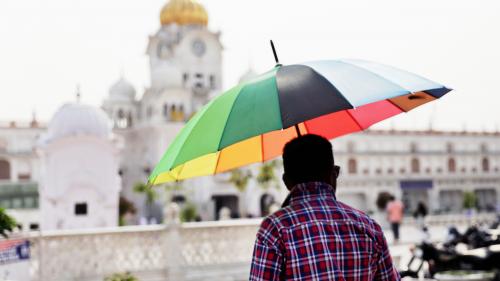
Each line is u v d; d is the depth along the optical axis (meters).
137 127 57.12
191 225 15.71
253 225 16.52
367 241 3.48
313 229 3.45
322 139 3.79
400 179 66.44
